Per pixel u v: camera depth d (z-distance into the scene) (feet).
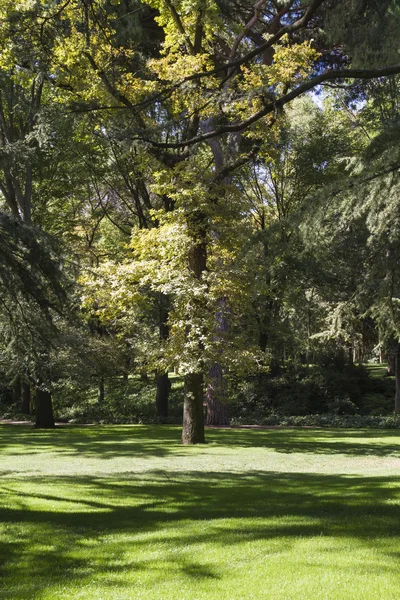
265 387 117.39
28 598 16.35
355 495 30.81
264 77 57.31
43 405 95.20
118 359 93.97
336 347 116.88
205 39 65.82
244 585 16.78
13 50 50.06
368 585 16.38
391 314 32.65
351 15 36.70
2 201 94.89
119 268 63.72
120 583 17.44
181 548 21.06
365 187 30.42
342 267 89.81
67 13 46.47
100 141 61.98
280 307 118.32
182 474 43.39
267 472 45.29
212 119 59.36
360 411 110.52
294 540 21.40
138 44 60.29
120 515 27.53
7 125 86.84
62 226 109.19
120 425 100.58
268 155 66.69
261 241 32.83
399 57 34.63
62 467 48.42
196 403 67.26
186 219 63.21
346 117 110.83
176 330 65.92
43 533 23.81
